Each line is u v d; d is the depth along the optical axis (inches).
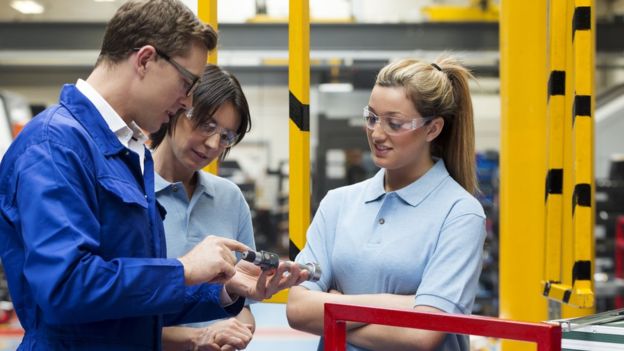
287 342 266.8
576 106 81.6
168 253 80.6
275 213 523.2
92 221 54.6
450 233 70.9
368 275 72.7
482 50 334.0
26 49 328.5
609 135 474.6
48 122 56.5
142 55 58.4
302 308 72.9
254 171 579.2
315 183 448.1
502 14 111.3
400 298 70.3
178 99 61.2
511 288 109.7
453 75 75.3
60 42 328.8
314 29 329.7
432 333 68.7
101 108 59.1
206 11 91.3
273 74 455.5
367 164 446.6
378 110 71.7
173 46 58.7
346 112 450.6
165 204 81.7
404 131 71.3
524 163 108.6
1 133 364.5
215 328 77.6
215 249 58.8
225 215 86.1
